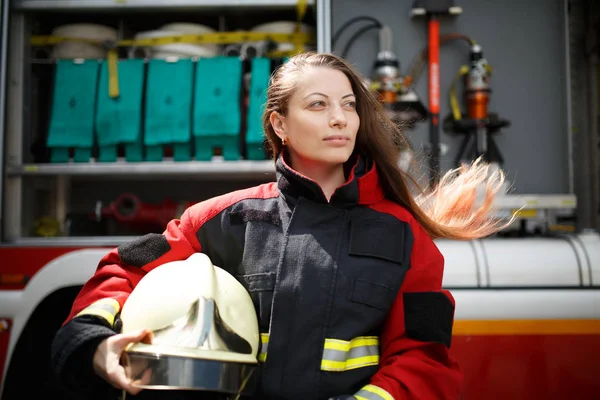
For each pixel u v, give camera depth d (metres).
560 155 2.83
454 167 2.77
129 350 0.95
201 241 1.17
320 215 1.10
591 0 2.93
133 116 2.58
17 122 2.65
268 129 1.28
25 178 2.69
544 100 2.85
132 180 3.07
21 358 2.37
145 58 2.72
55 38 2.74
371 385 0.98
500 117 2.86
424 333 1.04
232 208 1.17
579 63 2.95
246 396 1.03
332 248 1.07
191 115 2.58
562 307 2.13
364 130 1.23
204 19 2.95
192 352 0.93
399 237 1.10
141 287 1.04
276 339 1.03
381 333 1.10
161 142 2.56
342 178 1.21
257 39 2.71
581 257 2.18
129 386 0.92
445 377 1.02
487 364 2.11
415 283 1.09
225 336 0.97
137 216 2.70
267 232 1.12
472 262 2.18
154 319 0.98
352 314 1.03
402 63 2.85
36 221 2.77
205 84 2.57
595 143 2.90
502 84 2.86
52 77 2.73
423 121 2.77
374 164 1.19
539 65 2.86
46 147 2.68
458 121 2.67
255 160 2.56
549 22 2.86
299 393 1.01
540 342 2.12
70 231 2.66
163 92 2.59
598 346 2.12
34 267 2.41
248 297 1.08
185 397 1.04
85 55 2.73
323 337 1.02
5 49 2.61
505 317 2.12
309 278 1.04
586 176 2.88
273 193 1.19
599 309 2.13
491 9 2.87
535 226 2.59
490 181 1.43
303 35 2.71
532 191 2.83
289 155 1.23
